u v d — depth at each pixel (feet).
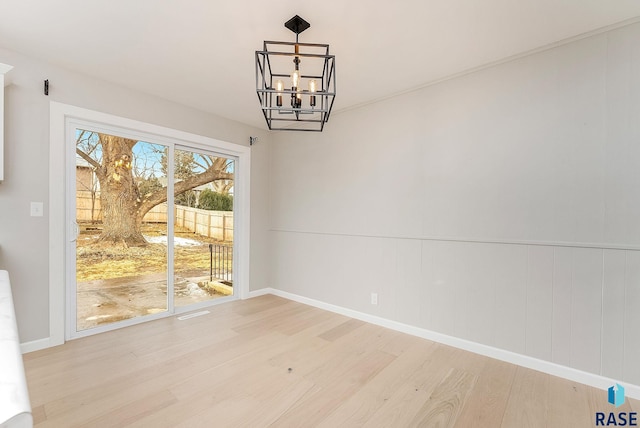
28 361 6.95
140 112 9.34
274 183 13.46
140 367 6.75
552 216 6.73
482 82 7.75
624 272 5.94
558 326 6.62
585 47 6.36
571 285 6.49
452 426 5.00
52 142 7.75
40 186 7.58
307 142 12.06
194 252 11.12
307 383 6.21
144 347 7.77
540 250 6.88
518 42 6.64
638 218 5.82
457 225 8.11
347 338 8.57
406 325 9.03
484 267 7.65
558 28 6.13
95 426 4.84
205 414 5.19
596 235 6.22
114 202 9.06
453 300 8.14
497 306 7.43
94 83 8.42
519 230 7.15
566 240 6.55
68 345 7.83
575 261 6.45
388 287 9.48
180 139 10.40
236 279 12.59
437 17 5.81
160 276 10.08
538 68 6.93
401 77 8.30
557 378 6.51
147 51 7.14
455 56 7.24
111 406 5.36
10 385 1.58
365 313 10.04
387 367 6.91
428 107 8.70
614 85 6.06
